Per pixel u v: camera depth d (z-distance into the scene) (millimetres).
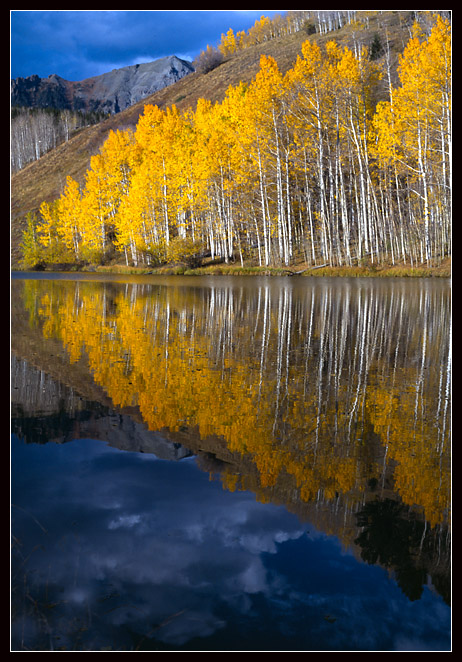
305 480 3322
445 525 2730
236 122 33188
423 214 27422
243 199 33000
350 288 19438
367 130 30031
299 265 30266
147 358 7270
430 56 23547
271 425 4445
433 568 2367
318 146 29750
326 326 10359
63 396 5293
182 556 2443
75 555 2436
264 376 6246
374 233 30531
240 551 2479
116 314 12570
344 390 5621
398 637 1952
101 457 3713
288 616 2027
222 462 3619
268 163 31266
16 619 1994
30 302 15867
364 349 7984
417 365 6922
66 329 10086
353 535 2646
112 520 2768
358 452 3812
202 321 11195
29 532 2631
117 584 2227
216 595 2162
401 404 5121
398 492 3162
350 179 30172
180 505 2941
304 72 30031
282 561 2422
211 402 5109
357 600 2135
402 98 25766
